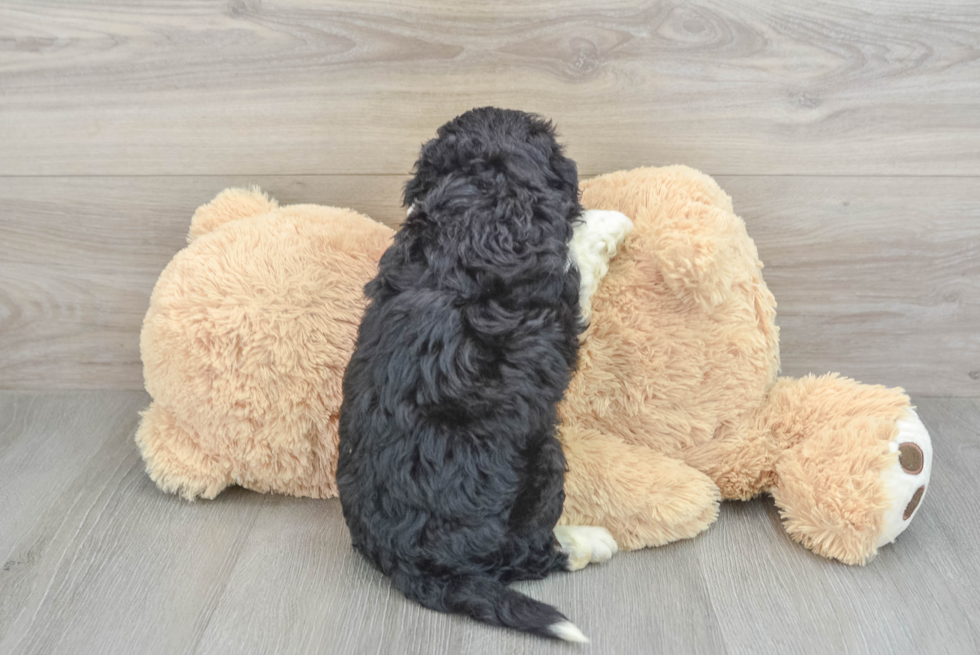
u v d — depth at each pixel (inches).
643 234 41.3
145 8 48.0
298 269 43.5
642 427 43.4
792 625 36.1
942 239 52.4
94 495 46.7
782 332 55.7
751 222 52.5
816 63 48.1
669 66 48.4
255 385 42.8
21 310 56.9
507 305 34.7
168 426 45.9
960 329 55.0
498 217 35.1
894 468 39.6
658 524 41.0
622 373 42.3
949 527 43.3
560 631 34.0
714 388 43.1
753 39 47.7
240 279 43.0
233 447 44.5
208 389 42.9
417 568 36.6
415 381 34.6
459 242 34.9
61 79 50.0
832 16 46.9
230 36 48.6
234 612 37.1
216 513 45.2
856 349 55.9
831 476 40.1
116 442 52.7
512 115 39.3
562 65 48.6
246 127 51.0
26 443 52.5
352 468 37.8
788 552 41.3
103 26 48.6
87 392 59.6
